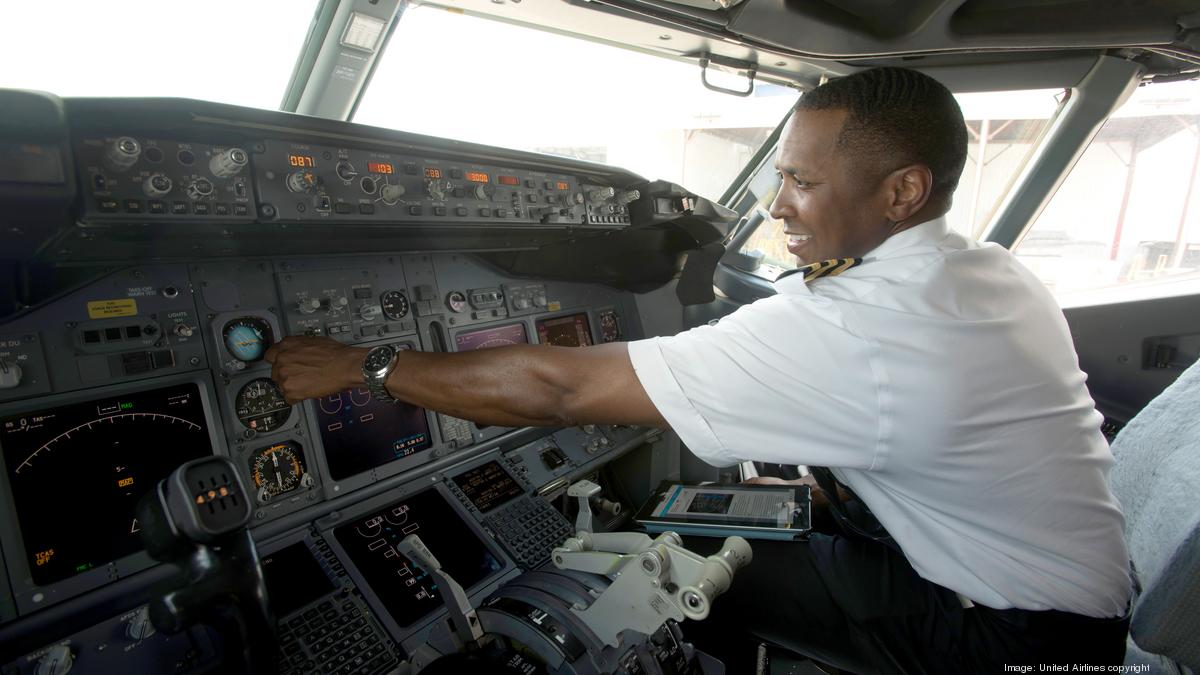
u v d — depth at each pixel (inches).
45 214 38.4
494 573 68.0
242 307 62.5
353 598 58.4
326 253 70.6
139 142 44.3
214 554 35.9
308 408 65.6
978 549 48.8
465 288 86.0
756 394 45.3
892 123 43.7
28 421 48.9
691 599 45.4
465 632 52.7
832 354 44.1
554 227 79.0
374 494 68.6
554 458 87.3
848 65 110.6
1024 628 48.9
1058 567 47.7
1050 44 99.9
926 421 43.4
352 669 53.6
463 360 51.3
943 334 43.0
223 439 58.9
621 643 51.3
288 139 52.7
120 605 49.9
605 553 57.0
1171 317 107.0
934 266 46.3
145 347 55.4
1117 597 49.2
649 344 48.1
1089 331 113.6
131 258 55.3
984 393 43.5
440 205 64.2
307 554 60.3
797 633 64.4
